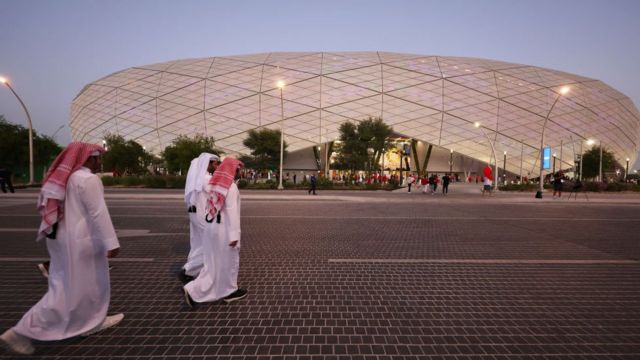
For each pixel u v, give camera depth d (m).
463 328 3.06
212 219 3.49
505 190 32.75
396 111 41.66
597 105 45.94
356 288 4.12
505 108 42.88
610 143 45.56
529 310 3.51
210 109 42.38
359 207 14.32
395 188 30.59
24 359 2.42
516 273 4.86
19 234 7.37
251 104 42.38
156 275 4.63
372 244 6.80
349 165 37.22
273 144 37.16
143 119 43.75
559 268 5.14
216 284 3.51
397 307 3.54
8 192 19.20
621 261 5.61
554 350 2.67
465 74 46.12
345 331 2.96
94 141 46.25
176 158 33.25
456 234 8.05
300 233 7.98
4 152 30.86
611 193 29.92
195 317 3.23
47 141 33.66
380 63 47.12
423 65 47.47
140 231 8.13
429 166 53.22
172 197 17.36
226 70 46.78
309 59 48.59
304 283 4.30
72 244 2.56
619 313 3.45
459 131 41.12
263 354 2.55
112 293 3.91
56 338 2.54
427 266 5.18
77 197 2.58
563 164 42.81
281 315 3.29
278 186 28.25
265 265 5.15
